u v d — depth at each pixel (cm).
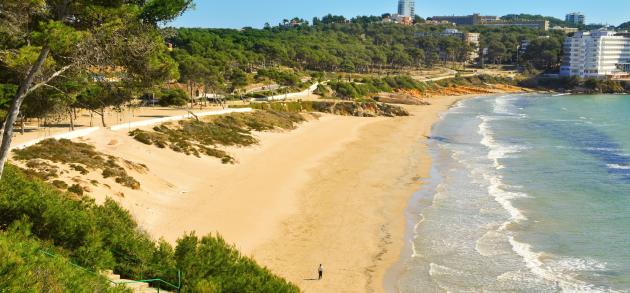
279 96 12825
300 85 15225
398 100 15812
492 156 7188
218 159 6150
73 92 4122
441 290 3131
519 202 4825
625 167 6412
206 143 6788
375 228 4175
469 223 4272
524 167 6406
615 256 3566
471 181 5688
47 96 4766
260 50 19688
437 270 3403
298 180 5634
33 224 2141
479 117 12425
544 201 4850
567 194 5100
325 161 6756
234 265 2173
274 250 3672
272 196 4947
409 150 7738
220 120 8456
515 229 4106
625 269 3366
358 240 3916
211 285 1833
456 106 15575
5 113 4059
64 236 2158
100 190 4031
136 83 2506
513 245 3775
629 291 3073
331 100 12862
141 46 2317
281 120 9675
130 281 1947
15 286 1305
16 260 1392
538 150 7675
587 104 16412
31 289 1319
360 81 18575
